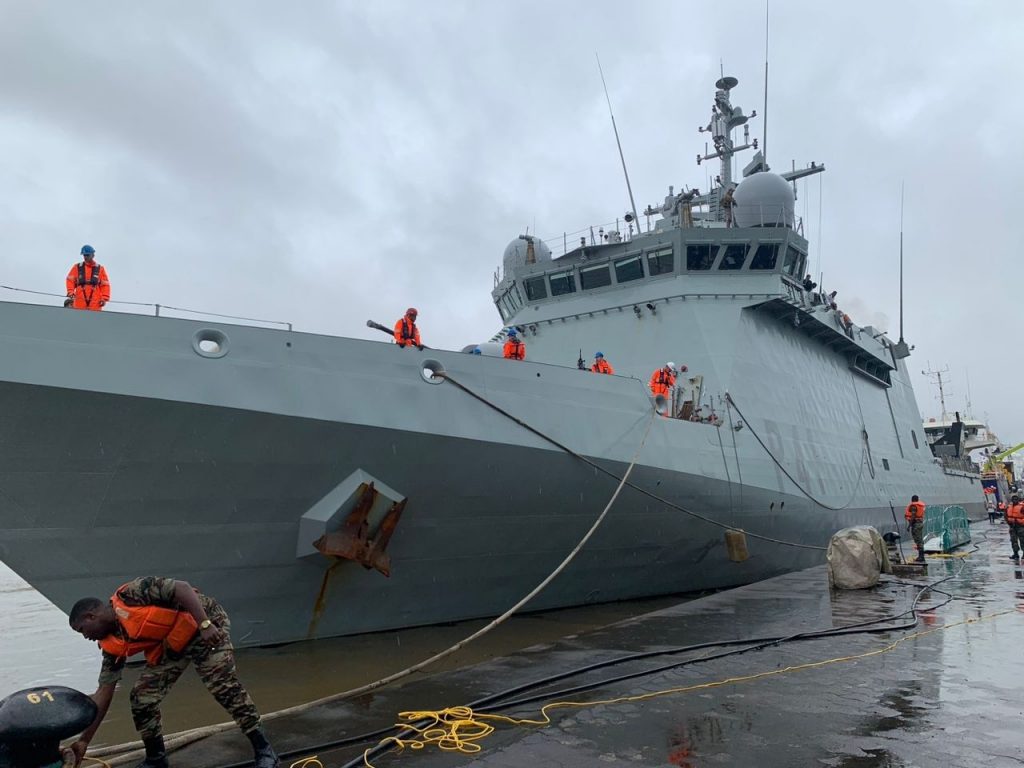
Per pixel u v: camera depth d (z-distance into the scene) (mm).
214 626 3801
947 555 16344
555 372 10195
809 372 16891
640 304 14461
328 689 7336
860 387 20641
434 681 5867
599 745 4320
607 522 10906
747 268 14289
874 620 8242
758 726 4613
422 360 8914
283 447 7855
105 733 6301
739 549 12523
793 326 16594
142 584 3707
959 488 32031
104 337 7039
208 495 7746
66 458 7062
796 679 5766
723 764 3967
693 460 11906
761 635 7445
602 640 7305
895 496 20922
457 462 8984
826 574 12703
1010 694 5277
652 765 3975
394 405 8492
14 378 6543
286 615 8711
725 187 18719
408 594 9500
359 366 8391
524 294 16266
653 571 12258
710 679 5805
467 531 9539
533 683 5621
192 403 7262
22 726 3219
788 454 14617
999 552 17438
